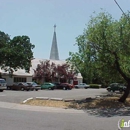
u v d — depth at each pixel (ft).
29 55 156.35
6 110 50.19
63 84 164.76
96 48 63.82
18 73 173.17
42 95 92.58
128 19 60.39
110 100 68.90
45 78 188.55
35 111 50.52
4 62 149.48
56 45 329.93
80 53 66.03
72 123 35.58
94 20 63.93
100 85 220.84
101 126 33.58
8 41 161.38
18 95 88.38
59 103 62.75
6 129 29.48
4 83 114.01
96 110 54.60
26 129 29.78
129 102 67.36
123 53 61.00
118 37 60.49
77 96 92.02
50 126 32.48
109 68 67.77
